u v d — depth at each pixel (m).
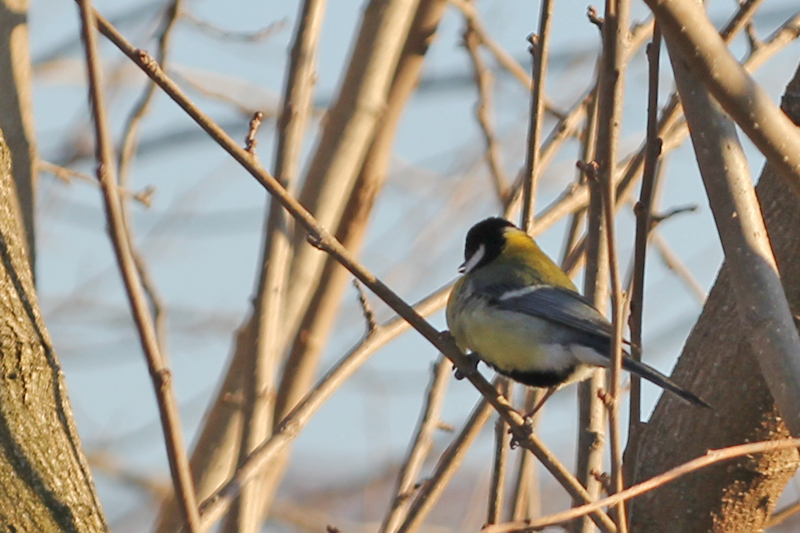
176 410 6.42
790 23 10.51
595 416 9.36
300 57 10.25
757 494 9.24
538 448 8.21
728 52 6.85
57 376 7.16
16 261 7.18
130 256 6.36
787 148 6.99
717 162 7.38
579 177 11.19
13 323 6.97
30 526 6.58
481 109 12.70
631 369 7.87
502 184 12.61
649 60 7.44
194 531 6.44
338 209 11.87
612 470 6.90
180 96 7.32
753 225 7.32
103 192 6.30
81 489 6.95
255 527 8.80
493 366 11.16
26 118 10.40
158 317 10.71
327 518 16.70
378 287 8.06
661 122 10.30
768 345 7.12
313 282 11.54
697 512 9.29
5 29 10.34
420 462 9.92
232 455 10.93
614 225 7.07
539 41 9.33
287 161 9.98
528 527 5.96
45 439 6.88
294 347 12.28
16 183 10.27
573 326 10.33
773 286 7.22
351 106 12.02
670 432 9.50
